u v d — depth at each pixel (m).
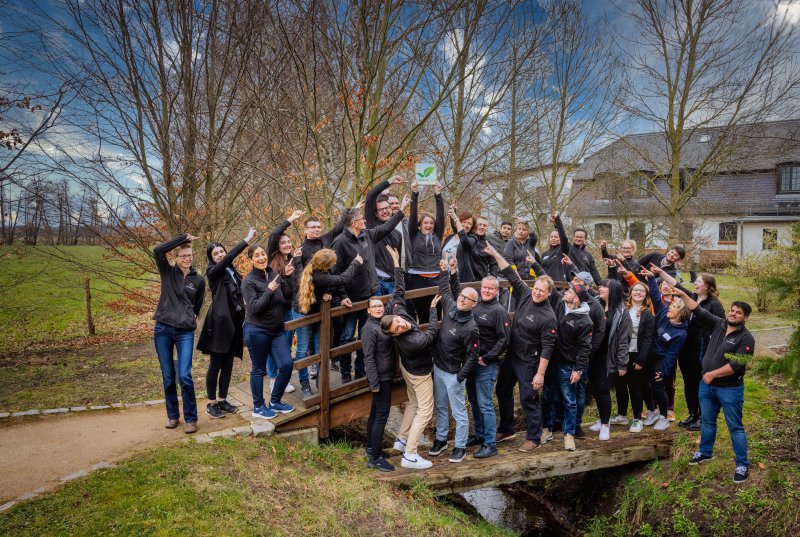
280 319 5.54
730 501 5.27
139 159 10.21
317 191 10.65
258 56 9.48
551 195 17.33
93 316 14.49
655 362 6.47
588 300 5.93
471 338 5.47
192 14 9.71
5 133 7.95
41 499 3.94
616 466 6.45
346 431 7.70
